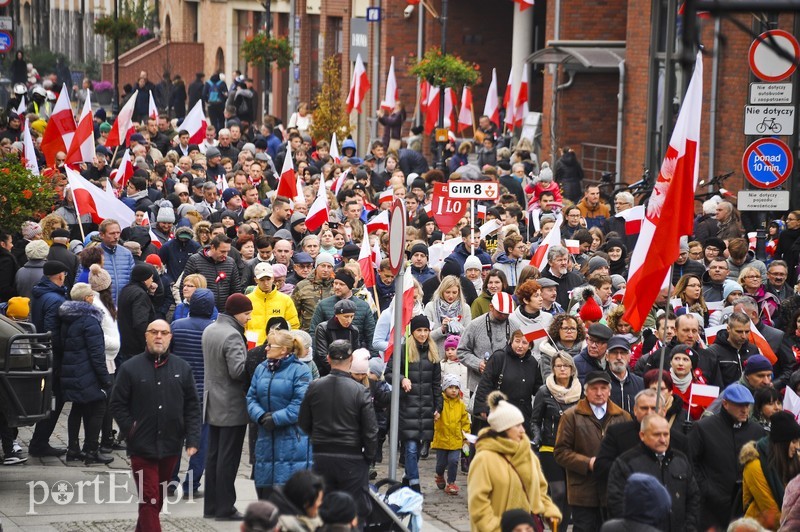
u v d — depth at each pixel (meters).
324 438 24.20
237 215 45.41
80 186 40.94
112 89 130.75
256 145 69.62
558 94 77.75
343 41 108.62
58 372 31.12
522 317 30.61
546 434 26.53
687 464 22.14
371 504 24.08
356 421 24.25
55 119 48.16
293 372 25.86
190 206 44.78
